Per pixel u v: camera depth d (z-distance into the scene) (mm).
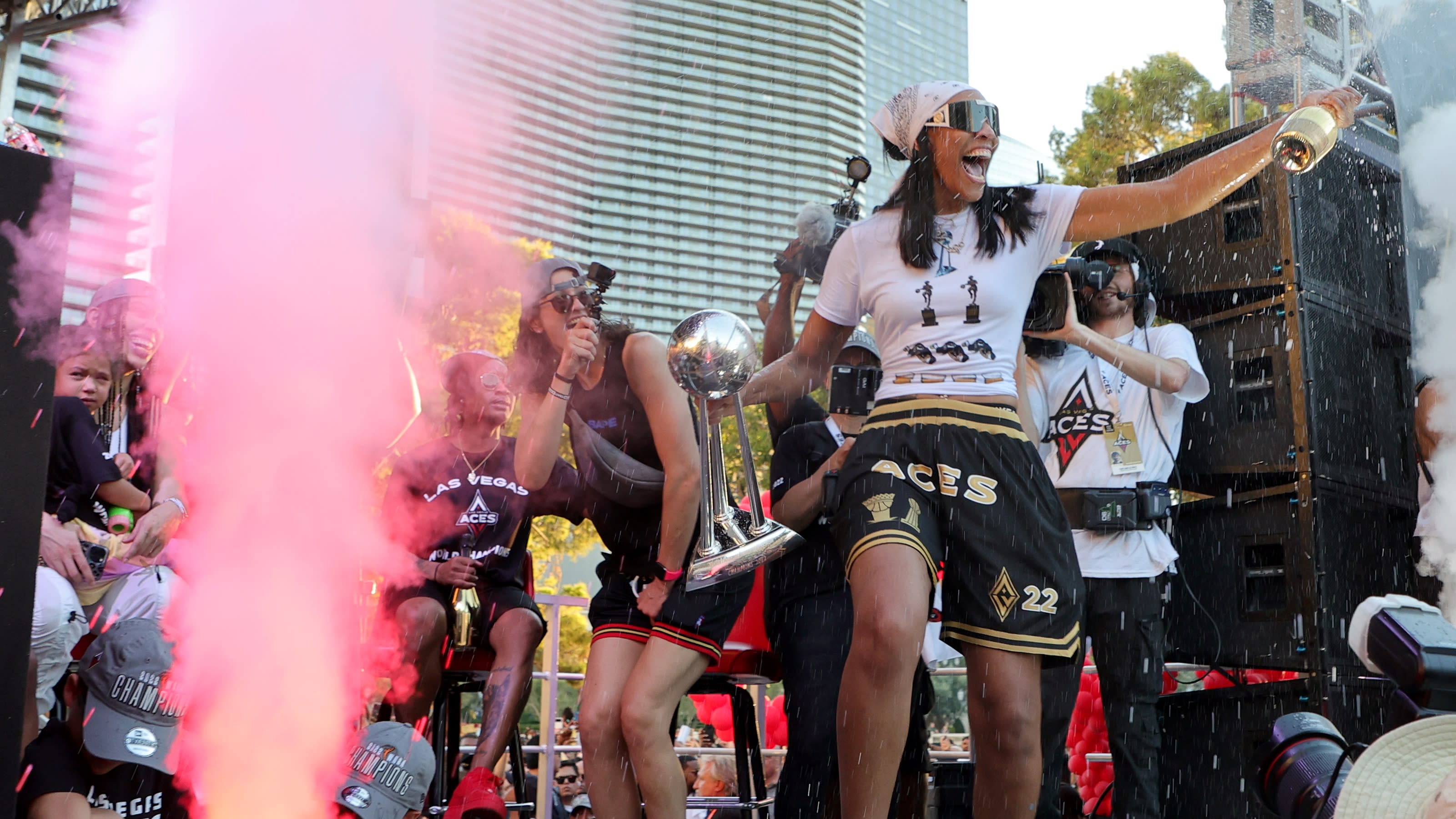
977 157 2258
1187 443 3508
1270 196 3352
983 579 2127
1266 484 3344
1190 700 3350
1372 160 3627
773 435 3121
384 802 2213
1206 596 3432
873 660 1998
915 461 2168
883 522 2086
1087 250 3439
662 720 2270
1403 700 1657
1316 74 3928
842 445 2783
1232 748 3242
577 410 2549
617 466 2406
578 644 14344
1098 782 3838
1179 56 10773
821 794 2477
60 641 2174
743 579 2387
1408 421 3568
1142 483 3148
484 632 2908
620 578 2434
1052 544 2145
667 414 2365
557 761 5195
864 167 3227
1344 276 3441
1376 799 1419
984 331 2240
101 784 1990
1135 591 3090
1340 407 3318
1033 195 2324
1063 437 3273
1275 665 3211
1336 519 3211
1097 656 3137
